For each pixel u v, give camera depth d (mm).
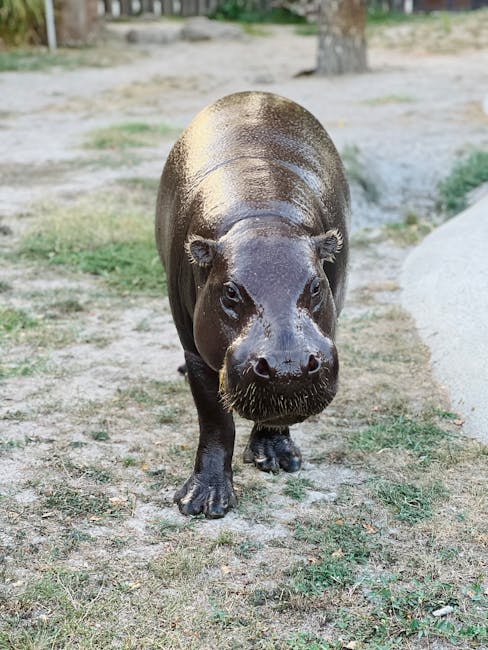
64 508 4938
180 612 4133
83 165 12633
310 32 29891
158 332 7441
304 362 3674
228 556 4559
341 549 4598
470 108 16312
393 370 6652
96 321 7637
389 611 4160
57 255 9102
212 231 4367
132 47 26078
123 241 9375
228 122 5199
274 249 4004
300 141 5148
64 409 6090
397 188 11883
